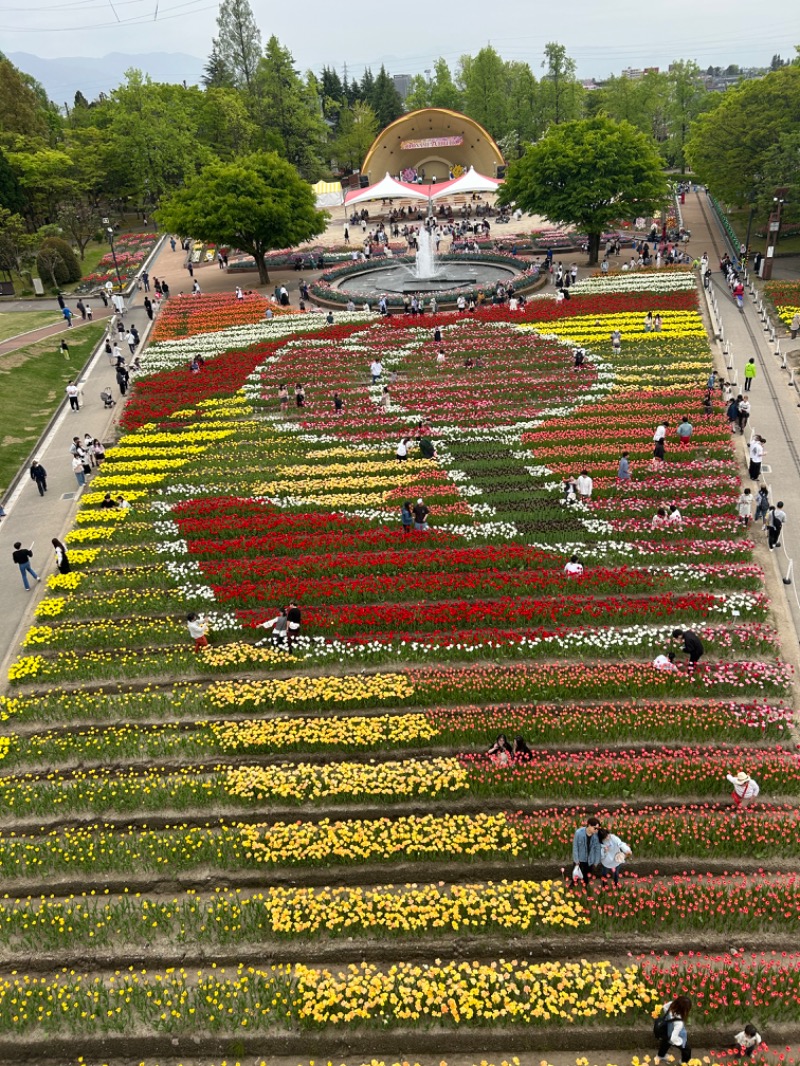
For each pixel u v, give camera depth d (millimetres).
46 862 15867
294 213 63625
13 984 13414
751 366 36000
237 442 35688
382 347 47062
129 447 36031
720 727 18078
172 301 61344
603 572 23750
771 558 24719
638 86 109188
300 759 18562
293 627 21984
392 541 26469
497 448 32906
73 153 93125
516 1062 11961
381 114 140125
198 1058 12617
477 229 79188
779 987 12625
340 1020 12672
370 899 14625
